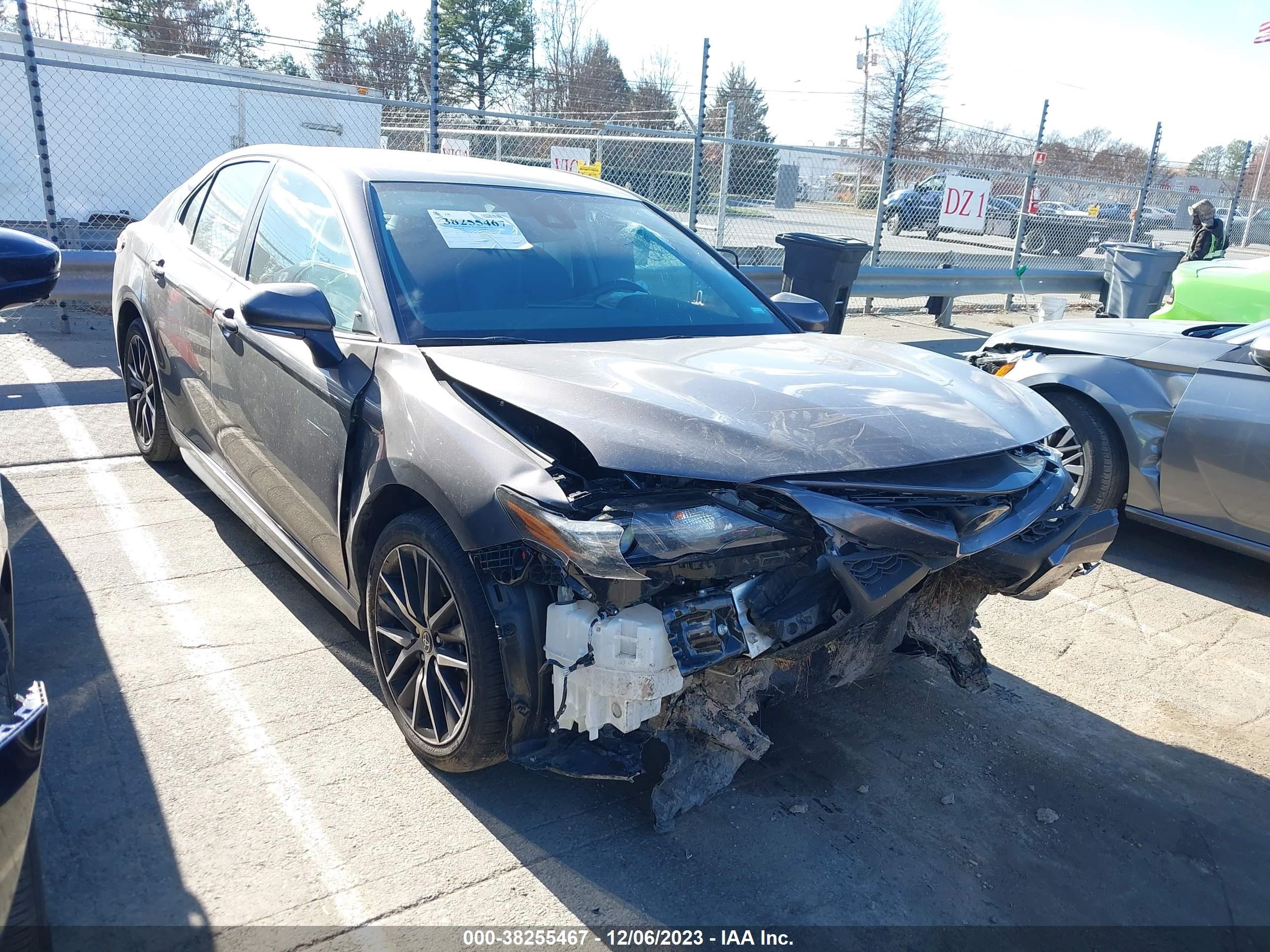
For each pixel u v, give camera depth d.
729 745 2.59
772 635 2.38
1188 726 3.53
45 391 6.45
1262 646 4.24
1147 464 5.00
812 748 3.20
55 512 4.54
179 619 3.63
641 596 2.27
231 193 4.19
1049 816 2.91
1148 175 15.76
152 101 12.06
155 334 4.46
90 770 2.74
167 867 2.40
